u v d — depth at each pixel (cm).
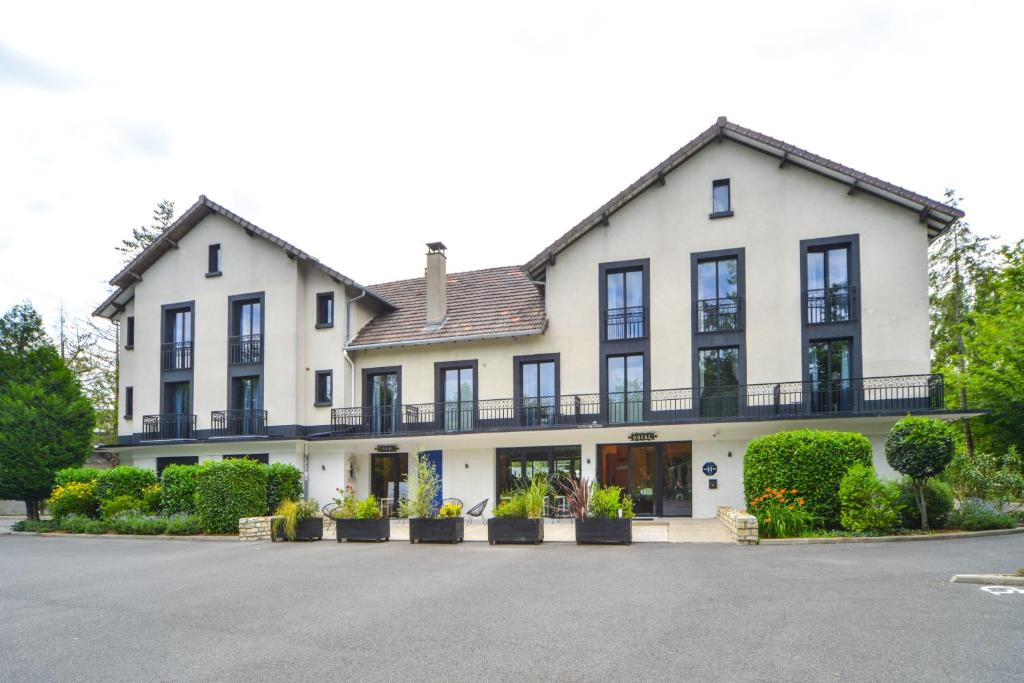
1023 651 562
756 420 1778
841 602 748
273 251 2358
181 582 1006
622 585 887
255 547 1447
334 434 2225
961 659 545
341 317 2297
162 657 610
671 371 1964
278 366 2302
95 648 648
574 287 2088
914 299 1786
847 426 1795
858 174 1805
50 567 1212
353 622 717
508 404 2116
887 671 521
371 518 1516
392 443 2208
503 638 640
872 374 1798
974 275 3017
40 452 2109
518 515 1394
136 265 2512
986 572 905
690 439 1945
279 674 551
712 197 1984
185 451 2380
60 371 2483
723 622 675
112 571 1142
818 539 1261
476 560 1154
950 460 1300
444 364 2203
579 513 1369
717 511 1888
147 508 1922
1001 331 2302
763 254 1917
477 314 2256
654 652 582
